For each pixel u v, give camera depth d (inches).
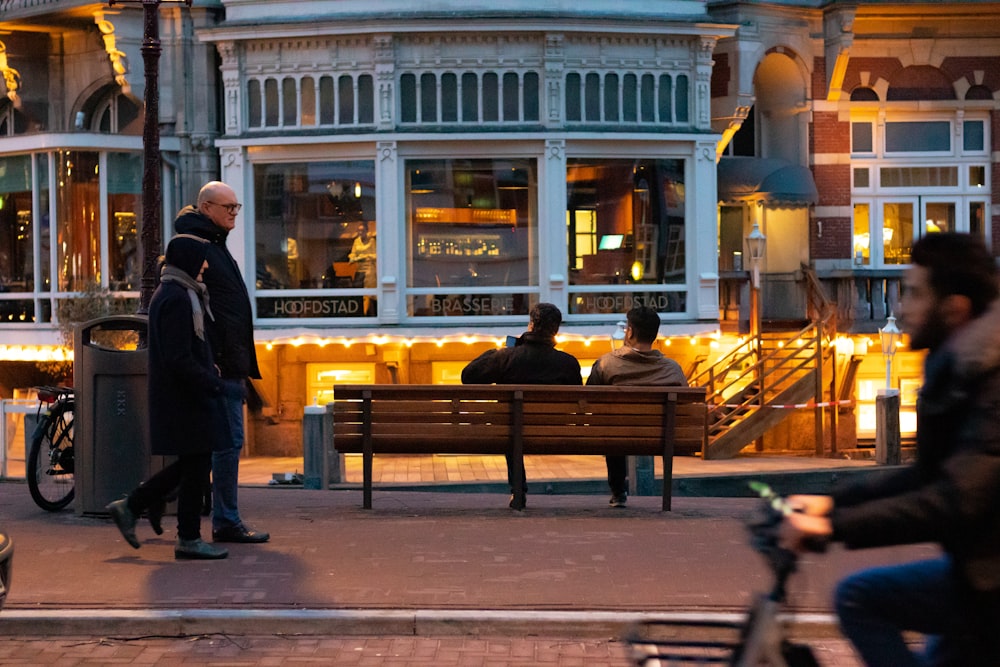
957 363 132.8
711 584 272.5
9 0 779.4
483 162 724.7
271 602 255.8
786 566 134.0
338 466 485.4
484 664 229.1
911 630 145.0
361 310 727.7
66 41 812.0
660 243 739.4
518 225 728.3
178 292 289.0
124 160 754.8
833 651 238.7
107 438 345.4
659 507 390.3
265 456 739.4
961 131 837.2
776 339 741.9
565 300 725.9
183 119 757.9
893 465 591.8
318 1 719.7
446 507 385.7
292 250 730.8
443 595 261.9
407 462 647.8
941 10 804.6
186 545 294.0
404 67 716.0
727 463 634.2
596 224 731.4
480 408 367.6
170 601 256.2
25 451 501.0
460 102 718.5
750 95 778.8
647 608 252.4
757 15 782.5
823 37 813.9
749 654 132.0
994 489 125.5
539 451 369.4
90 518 349.7
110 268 752.3
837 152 829.2
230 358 305.3
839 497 149.6
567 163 724.7
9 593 262.5
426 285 727.1
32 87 812.0
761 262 831.7
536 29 709.9
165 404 289.6
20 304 764.0
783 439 762.8
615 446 367.2
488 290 727.7
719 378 721.6
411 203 724.0
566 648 238.8
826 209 830.5
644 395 363.9
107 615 245.3
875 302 815.1
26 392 792.9
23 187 762.2
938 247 144.7
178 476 294.7
